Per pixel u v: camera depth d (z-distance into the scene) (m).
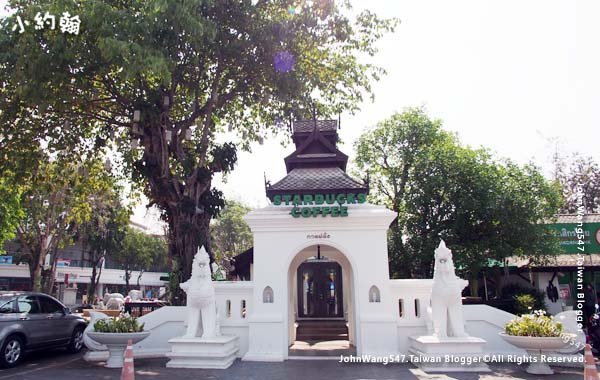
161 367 10.70
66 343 12.95
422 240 18.36
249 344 11.76
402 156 21.08
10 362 10.73
